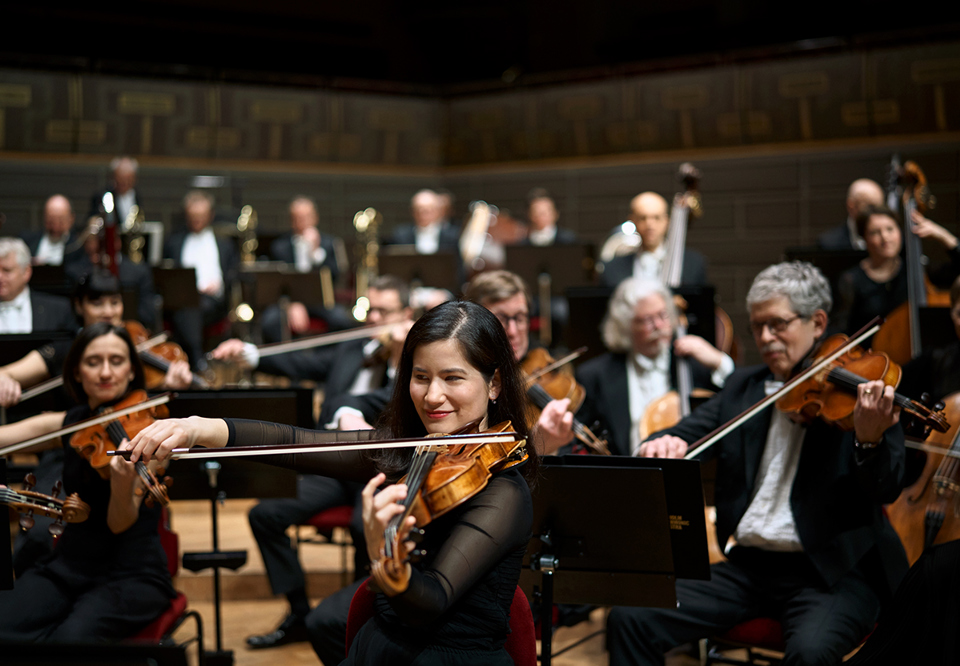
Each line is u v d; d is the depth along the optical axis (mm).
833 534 2248
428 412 1614
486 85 8945
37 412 3555
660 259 5340
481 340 1611
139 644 1275
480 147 9039
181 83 8445
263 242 7477
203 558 2898
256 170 8742
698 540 1990
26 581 2436
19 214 7926
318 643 2467
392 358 3746
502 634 1609
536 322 6383
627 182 8312
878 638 1649
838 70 7332
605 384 3336
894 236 4371
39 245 6629
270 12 9141
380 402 3107
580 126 8508
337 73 9461
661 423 3049
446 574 1416
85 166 8133
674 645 2268
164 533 2699
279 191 8820
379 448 1728
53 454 2812
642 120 8195
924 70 7016
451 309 1642
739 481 2418
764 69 7617
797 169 7547
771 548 2367
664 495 1938
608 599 2055
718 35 8508
